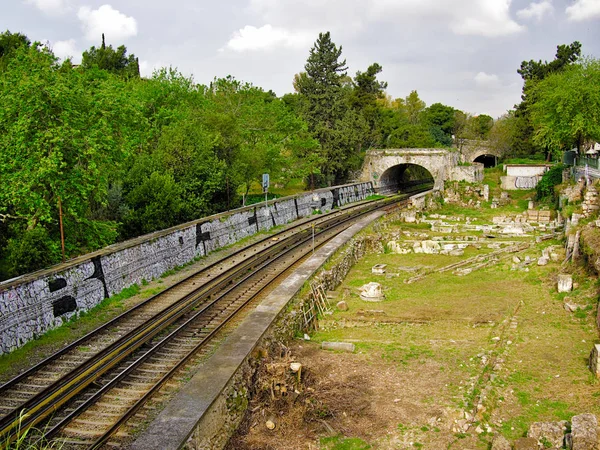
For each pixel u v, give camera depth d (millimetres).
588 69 46062
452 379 13633
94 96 26250
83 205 23578
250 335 14609
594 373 13086
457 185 60531
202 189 33188
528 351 14984
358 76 81438
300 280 21125
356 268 28250
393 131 81000
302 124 53594
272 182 51219
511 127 77250
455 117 92438
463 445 10609
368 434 11227
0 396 12242
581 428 9789
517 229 37500
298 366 13305
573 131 45188
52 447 10305
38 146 20938
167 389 12875
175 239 25281
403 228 41031
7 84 21938
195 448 9969
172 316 17797
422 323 18641
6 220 22844
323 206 49062
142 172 30422
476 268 26641
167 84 43531
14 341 15258
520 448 9969
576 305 18453
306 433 11391
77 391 12453
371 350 15953
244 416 11984
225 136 39156
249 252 29406
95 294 19141
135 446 9273
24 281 15852
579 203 36188
